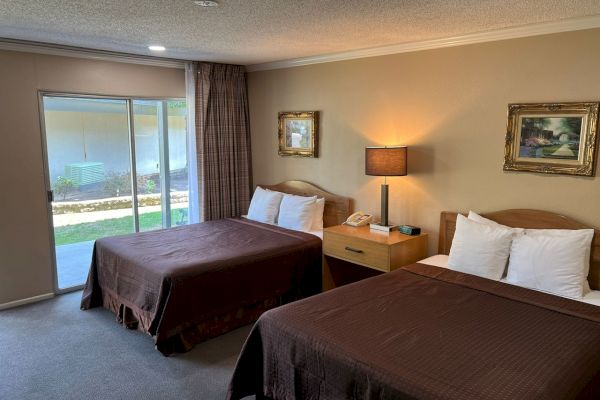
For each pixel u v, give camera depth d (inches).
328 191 182.2
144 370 114.5
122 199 184.1
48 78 155.8
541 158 122.6
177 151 199.3
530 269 109.5
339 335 82.7
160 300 119.7
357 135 168.7
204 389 106.4
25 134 152.5
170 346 122.2
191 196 199.5
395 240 138.6
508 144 128.0
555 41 117.5
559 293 105.9
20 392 104.4
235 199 209.8
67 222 169.2
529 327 86.8
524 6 102.0
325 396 80.3
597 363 77.6
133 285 132.6
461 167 140.3
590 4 99.7
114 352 123.6
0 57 144.6
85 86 165.6
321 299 100.5
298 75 186.9
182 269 123.0
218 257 133.8
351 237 144.9
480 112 134.2
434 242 149.7
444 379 68.4
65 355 121.7
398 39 141.3
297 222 173.5
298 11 108.9
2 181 149.0
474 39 132.0
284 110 195.5
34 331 136.2
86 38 143.6
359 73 164.7
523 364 73.0
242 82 206.2
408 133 152.9
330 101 176.2
